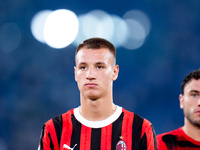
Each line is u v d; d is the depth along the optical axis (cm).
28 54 4112
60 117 789
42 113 3941
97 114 762
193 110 916
